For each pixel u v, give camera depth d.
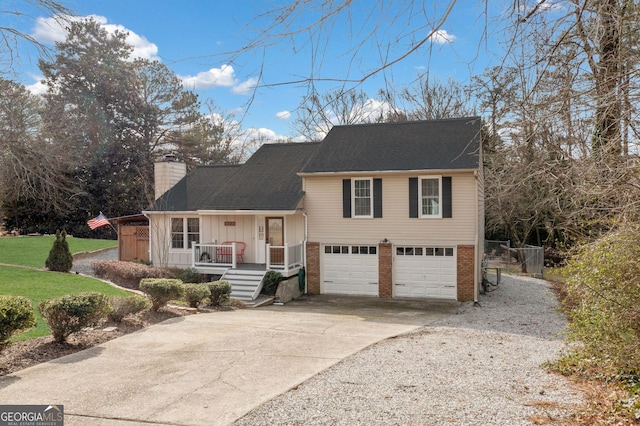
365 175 19.16
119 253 24.36
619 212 6.01
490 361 8.72
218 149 41.56
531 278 24.83
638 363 6.37
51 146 21.45
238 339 10.41
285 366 8.22
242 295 18.03
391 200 18.98
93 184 37.72
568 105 4.50
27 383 7.23
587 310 7.25
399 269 19.08
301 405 6.29
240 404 6.36
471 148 18.12
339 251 19.84
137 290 16.77
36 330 10.11
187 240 22.00
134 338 10.30
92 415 6.02
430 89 24.20
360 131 21.53
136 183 39.12
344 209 19.64
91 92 36.78
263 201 20.22
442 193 18.31
